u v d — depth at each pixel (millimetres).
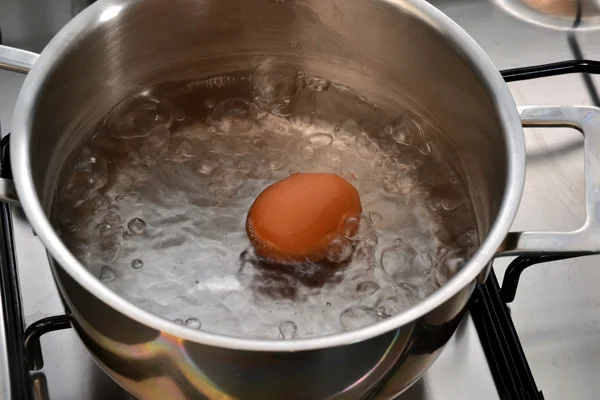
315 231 516
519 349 526
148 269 519
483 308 540
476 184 546
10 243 539
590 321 557
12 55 497
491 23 702
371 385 449
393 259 530
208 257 524
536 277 571
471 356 538
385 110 598
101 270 518
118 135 569
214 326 499
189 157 568
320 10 561
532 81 664
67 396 516
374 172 571
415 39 545
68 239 527
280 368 425
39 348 514
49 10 676
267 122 592
